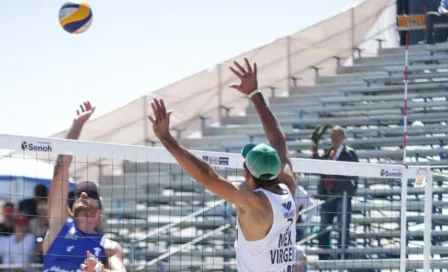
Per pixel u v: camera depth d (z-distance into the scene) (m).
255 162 6.55
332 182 13.95
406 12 25.12
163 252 14.86
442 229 17.19
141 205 17.83
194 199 17.48
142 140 20.14
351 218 15.46
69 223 9.45
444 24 23.78
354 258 14.45
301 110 22.31
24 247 11.03
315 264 13.45
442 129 20.56
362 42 24.33
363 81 23.05
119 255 9.40
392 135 20.86
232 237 15.53
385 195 16.89
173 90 21.09
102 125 19.88
